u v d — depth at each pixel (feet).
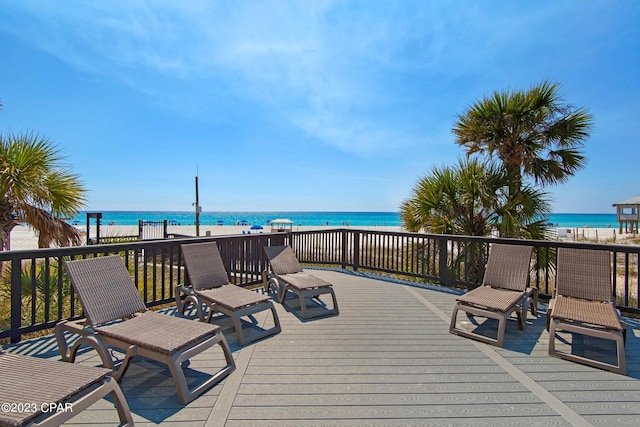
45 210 17.76
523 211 19.54
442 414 6.26
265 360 8.56
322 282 13.16
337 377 7.67
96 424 5.77
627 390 7.20
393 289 16.75
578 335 10.43
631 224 90.02
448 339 10.11
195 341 7.27
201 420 6.01
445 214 20.57
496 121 20.62
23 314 15.10
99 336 7.64
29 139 17.26
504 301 10.36
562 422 6.05
